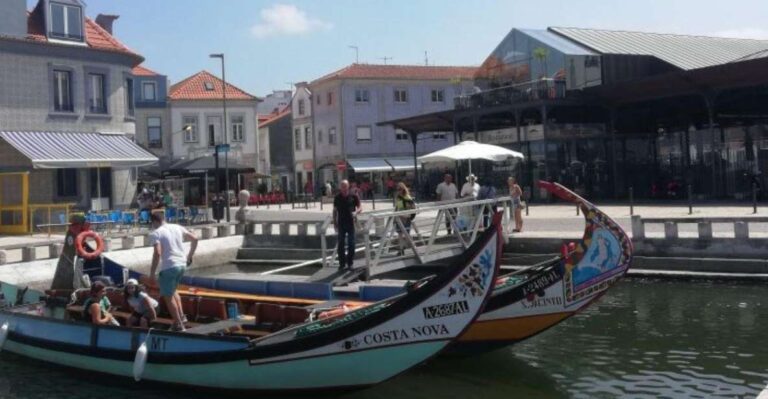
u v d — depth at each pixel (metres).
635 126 39.59
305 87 67.69
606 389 10.31
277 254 26.25
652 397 9.86
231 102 59.06
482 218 19.28
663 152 39.09
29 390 11.05
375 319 9.48
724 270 17.91
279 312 11.11
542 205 35.47
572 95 36.41
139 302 11.91
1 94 28.89
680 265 18.47
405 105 63.28
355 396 10.27
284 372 9.65
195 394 10.38
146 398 10.53
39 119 29.98
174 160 54.81
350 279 14.95
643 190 39.06
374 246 17.94
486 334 11.47
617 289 17.27
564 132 38.03
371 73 62.31
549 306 11.57
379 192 62.34
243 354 9.70
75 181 30.97
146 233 24.30
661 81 32.81
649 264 18.86
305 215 37.97
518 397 10.18
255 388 9.87
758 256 17.72
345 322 9.52
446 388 10.62
